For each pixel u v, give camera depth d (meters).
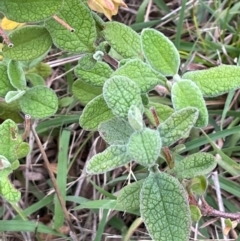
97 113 0.14
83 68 0.14
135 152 0.10
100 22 0.14
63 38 0.14
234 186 0.18
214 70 0.12
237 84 0.12
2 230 0.18
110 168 0.11
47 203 0.19
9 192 0.12
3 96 0.15
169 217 0.12
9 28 0.14
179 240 0.12
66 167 0.19
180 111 0.11
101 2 0.14
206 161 0.13
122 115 0.11
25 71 0.17
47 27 0.13
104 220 0.18
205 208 0.15
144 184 0.12
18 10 0.12
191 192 0.14
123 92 0.11
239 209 0.19
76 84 0.16
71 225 0.18
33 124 0.19
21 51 0.14
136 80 0.12
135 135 0.11
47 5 0.12
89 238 0.19
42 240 0.19
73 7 0.13
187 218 0.12
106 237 0.19
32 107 0.14
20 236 0.19
